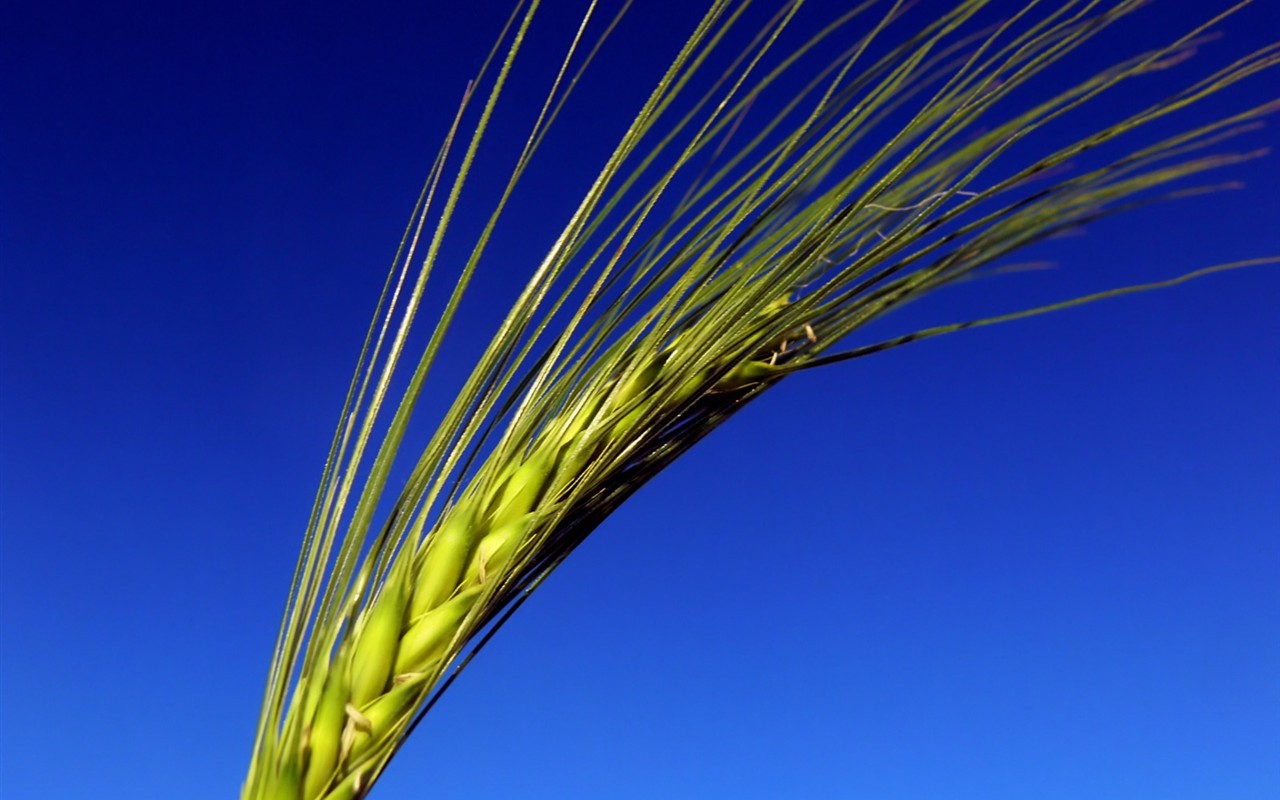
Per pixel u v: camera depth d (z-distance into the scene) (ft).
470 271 0.35
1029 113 0.37
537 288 0.38
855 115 0.38
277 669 0.37
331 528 0.37
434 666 0.38
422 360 0.36
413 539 0.39
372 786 0.37
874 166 0.38
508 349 0.38
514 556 0.38
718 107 0.38
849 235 0.39
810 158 0.38
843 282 0.39
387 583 0.38
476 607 0.37
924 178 0.38
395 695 0.37
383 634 0.38
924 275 0.39
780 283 0.39
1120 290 0.38
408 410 0.36
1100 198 0.37
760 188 0.39
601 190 0.38
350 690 0.37
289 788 0.36
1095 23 0.37
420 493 0.38
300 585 0.37
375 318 0.38
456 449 0.39
